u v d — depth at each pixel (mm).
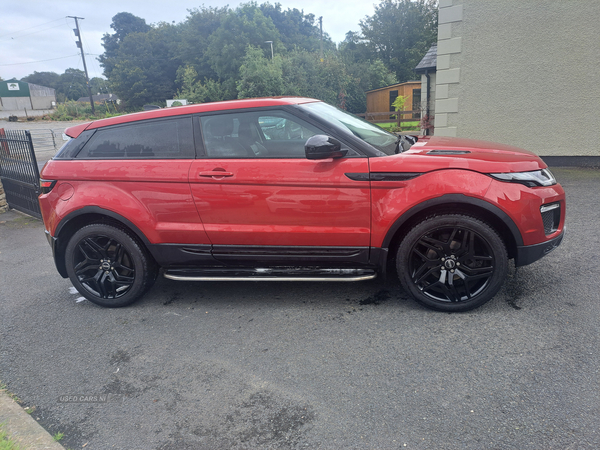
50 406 2436
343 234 3117
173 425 2217
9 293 4207
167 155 3381
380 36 57438
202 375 2627
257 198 3176
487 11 8047
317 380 2480
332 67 39906
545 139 8164
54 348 3094
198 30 69500
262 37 53719
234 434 2117
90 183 3506
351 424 2113
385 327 2994
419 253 3072
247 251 3340
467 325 2928
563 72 7762
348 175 3016
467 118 8672
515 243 2904
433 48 19297
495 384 2303
